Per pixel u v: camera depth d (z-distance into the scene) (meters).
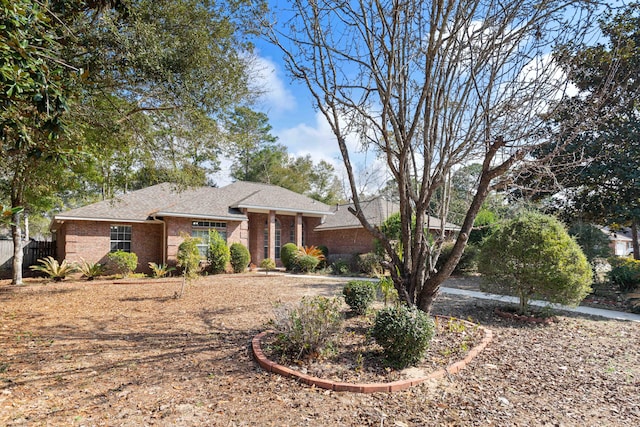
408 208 5.99
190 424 3.22
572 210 13.74
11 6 3.32
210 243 16.39
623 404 3.74
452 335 5.91
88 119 7.05
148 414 3.41
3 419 3.29
